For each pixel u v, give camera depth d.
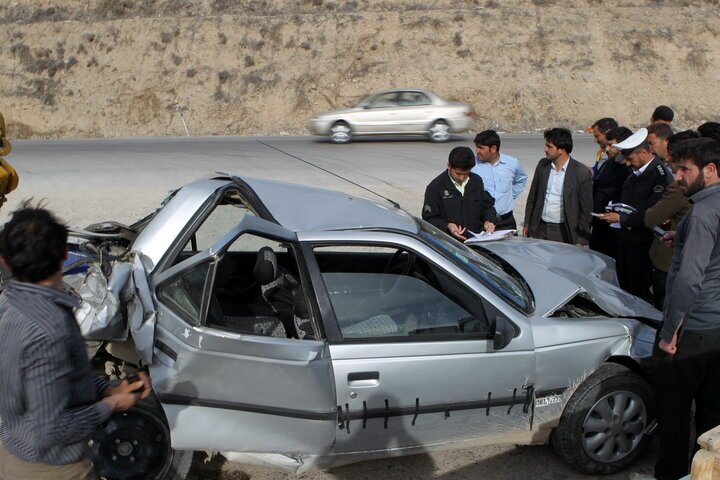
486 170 6.73
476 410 3.75
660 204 5.26
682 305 3.54
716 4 31.92
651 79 28.77
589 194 6.47
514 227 6.96
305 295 3.60
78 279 3.88
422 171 14.06
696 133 5.19
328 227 3.76
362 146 18.72
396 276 3.82
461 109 19.55
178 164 15.15
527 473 4.16
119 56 30.92
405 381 3.56
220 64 30.20
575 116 27.59
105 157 16.42
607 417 4.04
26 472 2.49
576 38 29.88
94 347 3.73
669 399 3.85
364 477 4.08
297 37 30.62
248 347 3.39
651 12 31.25
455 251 4.11
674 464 3.92
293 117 28.30
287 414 3.46
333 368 3.47
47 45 31.50
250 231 3.46
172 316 3.39
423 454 4.35
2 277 3.40
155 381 3.34
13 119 29.61
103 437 3.61
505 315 3.78
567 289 4.26
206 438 3.44
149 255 3.57
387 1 32.25
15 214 2.51
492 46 29.75
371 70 29.27
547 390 3.87
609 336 4.02
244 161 15.62
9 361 2.34
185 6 32.78
